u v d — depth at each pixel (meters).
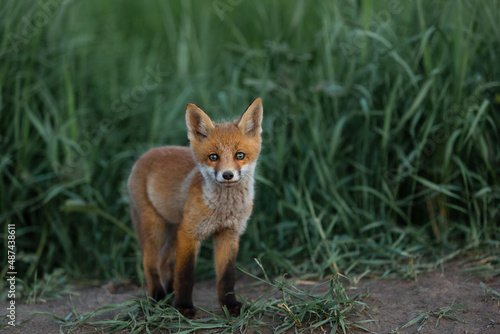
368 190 9.93
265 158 10.84
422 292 7.62
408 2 11.71
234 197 7.14
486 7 10.24
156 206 8.13
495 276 8.05
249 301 7.90
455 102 9.92
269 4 15.14
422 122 10.42
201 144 7.12
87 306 8.30
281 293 8.25
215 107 11.86
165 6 15.60
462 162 10.22
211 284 9.66
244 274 9.78
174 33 14.72
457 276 8.28
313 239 9.95
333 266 9.15
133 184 8.47
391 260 9.09
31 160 11.00
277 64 11.71
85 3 14.26
